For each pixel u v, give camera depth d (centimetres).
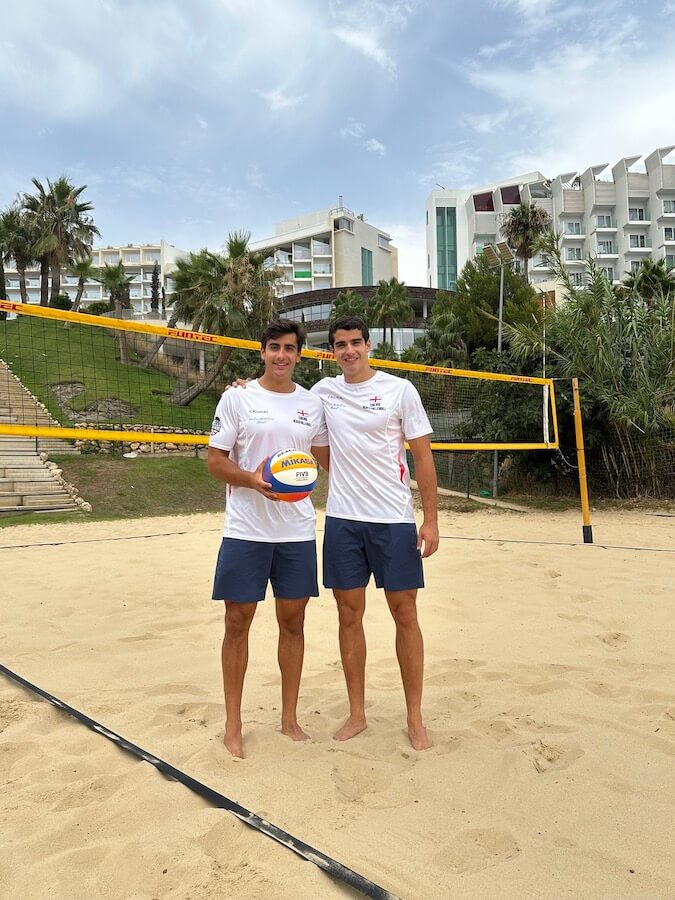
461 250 7019
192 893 139
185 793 182
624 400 1109
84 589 485
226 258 2188
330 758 207
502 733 228
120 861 151
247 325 2148
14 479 1214
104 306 4000
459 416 1334
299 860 150
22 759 208
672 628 361
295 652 230
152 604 438
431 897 138
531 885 142
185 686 281
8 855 155
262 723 241
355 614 235
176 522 1007
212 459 225
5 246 3478
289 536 226
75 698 265
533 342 1152
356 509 233
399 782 191
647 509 1091
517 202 6594
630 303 1198
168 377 2227
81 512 1115
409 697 223
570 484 1259
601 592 451
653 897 137
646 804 176
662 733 224
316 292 4459
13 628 380
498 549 653
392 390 238
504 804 178
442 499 1256
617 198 6281
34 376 1994
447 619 390
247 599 219
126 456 1499
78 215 3578
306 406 237
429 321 2972
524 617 392
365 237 7169
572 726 230
